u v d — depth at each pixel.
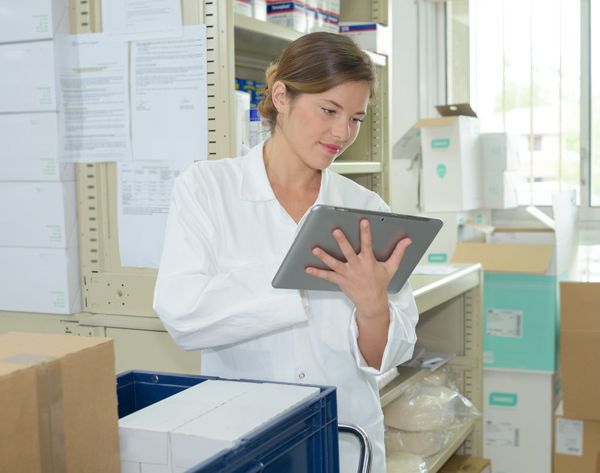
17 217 1.93
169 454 0.97
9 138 1.91
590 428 2.88
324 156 1.38
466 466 2.54
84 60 1.86
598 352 2.78
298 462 1.06
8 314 2.00
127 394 1.22
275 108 1.46
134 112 1.82
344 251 1.19
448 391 2.40
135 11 1.79
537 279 2.95
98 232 1.90
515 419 3.04
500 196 3.26
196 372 1.82
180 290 1.37
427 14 3.72
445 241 3.14
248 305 1.34
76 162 1.89
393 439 2.22
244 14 1.93
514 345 3.00
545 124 3.38
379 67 2.65
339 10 2.67
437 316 2.72
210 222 1.45
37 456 0.86
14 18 1.86
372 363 1.39
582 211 3.41
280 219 1.49
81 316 1.92
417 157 3.32
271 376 1.48
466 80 3.52
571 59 3.30
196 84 1.75
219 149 1.75
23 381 0.84
